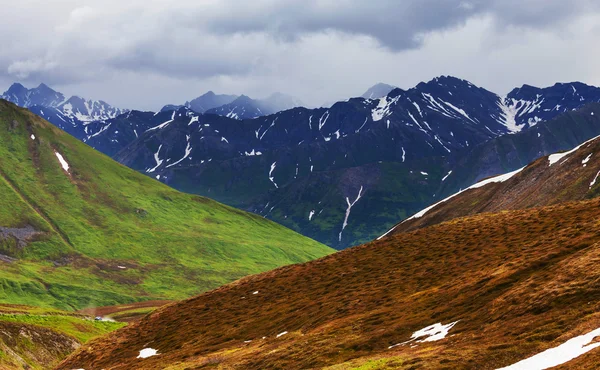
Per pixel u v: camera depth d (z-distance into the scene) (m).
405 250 103.94
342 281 98.19
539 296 53.72
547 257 65.25
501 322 53.09
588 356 38.41
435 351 51.19
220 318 102.44
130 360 96.31
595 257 56.88
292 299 98.12
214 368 70.12
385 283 87.88
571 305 49.97
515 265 68.31
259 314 96.38
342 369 54.16
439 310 64.12
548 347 43.50
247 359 70.12
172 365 80.88
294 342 71.31
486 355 45.75
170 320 111.44
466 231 102.44
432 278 82.44
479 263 80.94
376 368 50.25
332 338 67.38
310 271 112.00
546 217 94.06
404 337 61.22
